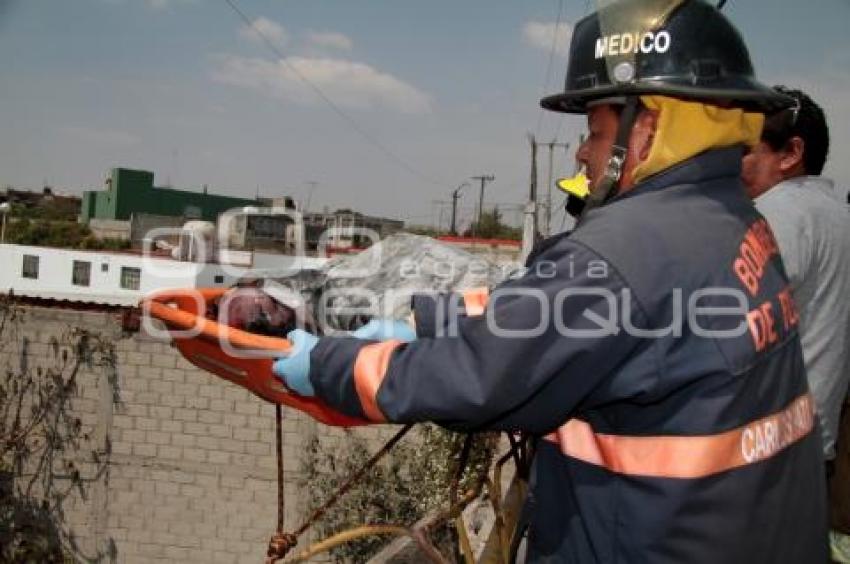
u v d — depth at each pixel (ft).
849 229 8.10
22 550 38.65
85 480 39.24
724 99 5.03
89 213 253.65
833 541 8.48
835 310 7.90
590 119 5.64
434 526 6.29
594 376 4.62
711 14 5.30
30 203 272.31
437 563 6.13
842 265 7.93
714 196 5.12
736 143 5.26
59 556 39.17
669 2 5.22
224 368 5.81
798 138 8.47
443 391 4.66
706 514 4.58
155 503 38.96
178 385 38.81
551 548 5.30
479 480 6.66
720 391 4.65
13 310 39.19
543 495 5.33
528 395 4.58
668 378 4.64
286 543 6.05
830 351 7.87
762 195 8.35
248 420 38.45
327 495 36.58
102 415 39.01
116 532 39.32
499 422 4.77
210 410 38.65
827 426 8.02
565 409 4.73
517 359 4.53
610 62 5.25
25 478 39.42
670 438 4.68
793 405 5.10
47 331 39.17
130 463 39.01
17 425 39.01
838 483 8.77
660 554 4.64
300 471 37.42
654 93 5.03
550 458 5.30
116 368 38.99
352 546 35.65
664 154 5.03
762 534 4.71
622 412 4.84
